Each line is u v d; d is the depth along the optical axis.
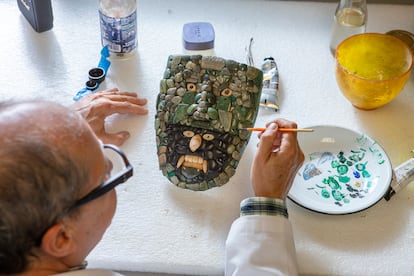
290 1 1.34
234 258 0.84
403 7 1.32
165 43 1.23
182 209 0.95
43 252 0.63
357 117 1.09
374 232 0.92
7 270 0.61
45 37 1.23
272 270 0.82
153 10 1.31
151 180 0.98
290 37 1.25
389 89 1.04
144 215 0.94
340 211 0.93
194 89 0.96
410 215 0.94
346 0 1.20
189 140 0.94
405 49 1.10
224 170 0.94
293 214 0.94
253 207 0.88
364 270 0.88
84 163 0.62
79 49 1.21
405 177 0.97
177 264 0.88
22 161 0.57
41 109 0.61
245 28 1.27
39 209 0.58
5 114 0.59
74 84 1.13
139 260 0.88
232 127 0.94
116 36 1.15
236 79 0.96
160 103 0.96
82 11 1.30
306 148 1.03
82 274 0.68
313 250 0.90
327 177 0.99
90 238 0.69
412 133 1.07
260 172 0.90
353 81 1.04
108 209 0.69
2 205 0.56
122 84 1.14
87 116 1.00
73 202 0.62
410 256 0.89
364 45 1.14
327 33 1.27
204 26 1.20
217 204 0.95
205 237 0.91
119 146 1.03
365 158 1.01
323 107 1.11
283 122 0.93
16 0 1.32
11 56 1.19
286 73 1.17
